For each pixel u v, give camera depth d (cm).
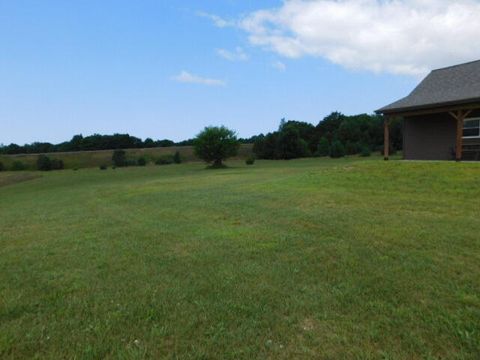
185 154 7250
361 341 290
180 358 275
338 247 540
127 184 2203
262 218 786
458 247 514
